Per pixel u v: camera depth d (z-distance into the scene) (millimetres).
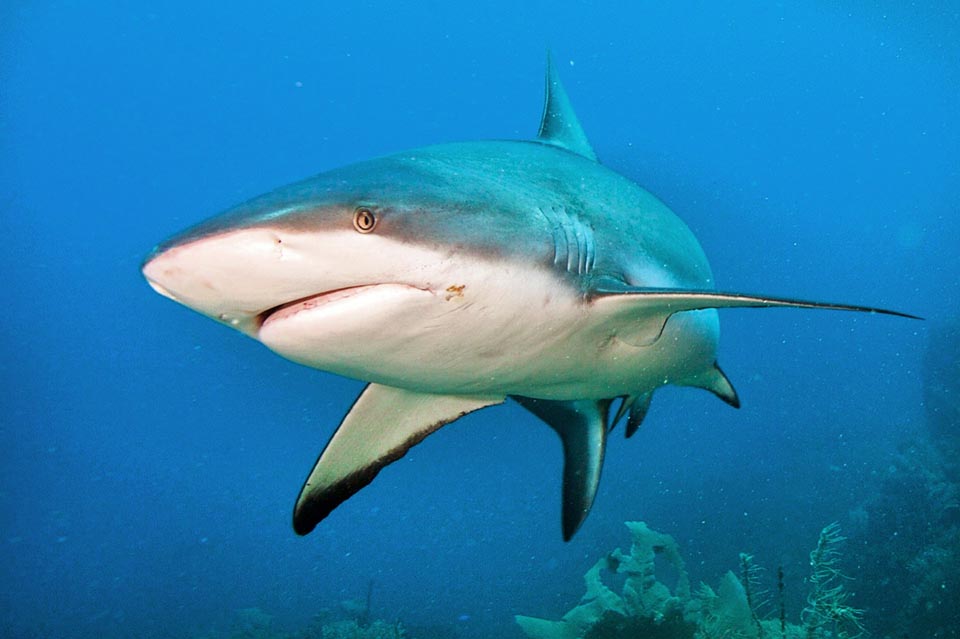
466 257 2109
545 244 2420
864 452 23000
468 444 39094
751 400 37125
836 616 5695
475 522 34781
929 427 16234
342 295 1979
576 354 2775
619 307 2559
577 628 7043
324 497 3102
